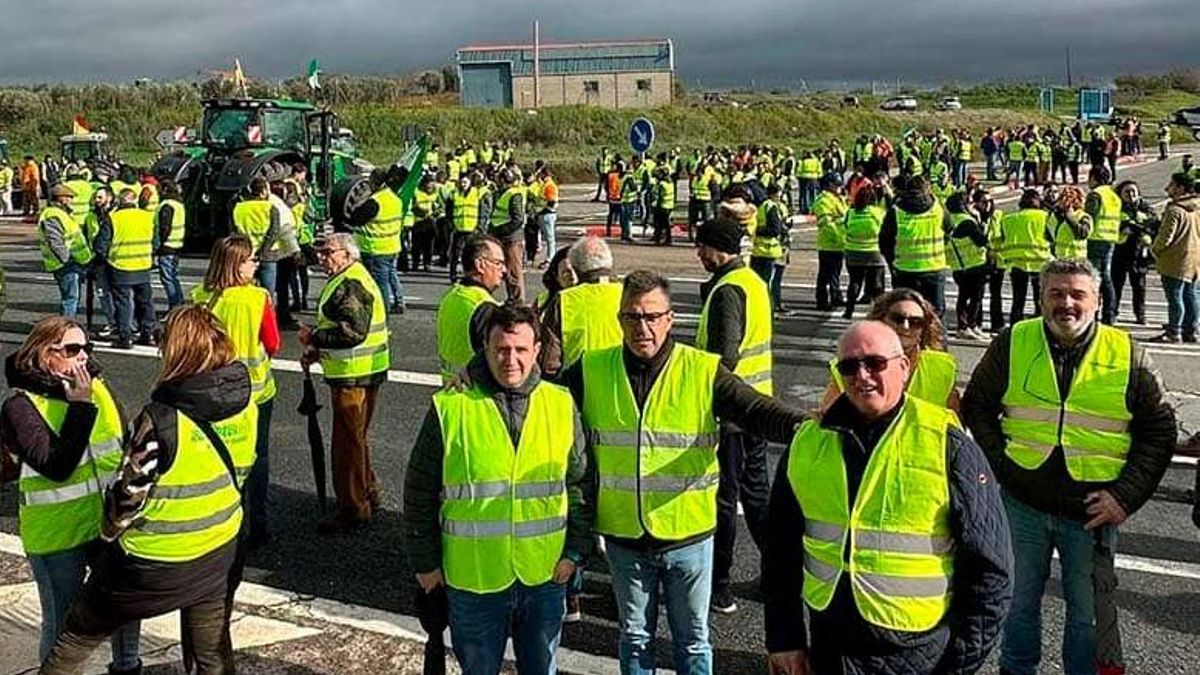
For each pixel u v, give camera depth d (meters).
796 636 3.50
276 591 6.09
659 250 22.81
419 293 16.53
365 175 22.70
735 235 5.52
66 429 4.43
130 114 55.56
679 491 4.30
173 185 15.74
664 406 4.29
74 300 13.52
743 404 4.23
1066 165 39.94
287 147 22.25
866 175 18.73
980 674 5.04
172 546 4.20
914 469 3.29
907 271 12.27
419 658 5.30
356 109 55.50
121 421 4.71
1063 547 4.49
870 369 3.29
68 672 4.33
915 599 3.28
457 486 4.03
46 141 53.22
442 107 61.88
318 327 6.88
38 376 4.43
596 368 4.39
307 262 15.03
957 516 3.26
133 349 12.69
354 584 6.19
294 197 15.27
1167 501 7.29
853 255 14.31
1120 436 4.35
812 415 3.94
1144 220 13.60
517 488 4.02
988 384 4.61
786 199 29.44
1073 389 4.37
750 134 61.75
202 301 6.54
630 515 4.31
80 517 4.56
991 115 75.81
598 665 5.21
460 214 18.48
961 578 3.29
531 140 55.09
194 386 4.24
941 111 79.44
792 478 3.47
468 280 6.14
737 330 5.30
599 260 5.66
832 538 3.37
